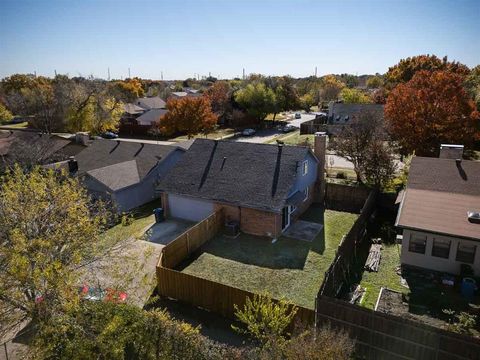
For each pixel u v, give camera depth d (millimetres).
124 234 17047
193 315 14570
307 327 12133
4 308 9766
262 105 70750
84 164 31234
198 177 24047
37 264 9992
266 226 21188
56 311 10023
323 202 27578
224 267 18047
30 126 69625
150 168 29422
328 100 108562
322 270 17594
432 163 21891
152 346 10852
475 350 10102
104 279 14602
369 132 31328
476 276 16438
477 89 52719
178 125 53812
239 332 12734
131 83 119312
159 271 15602
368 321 11633
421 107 31938
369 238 21562
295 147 23453
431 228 16750
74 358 9672
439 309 14453
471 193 19125
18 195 11070
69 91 56594
